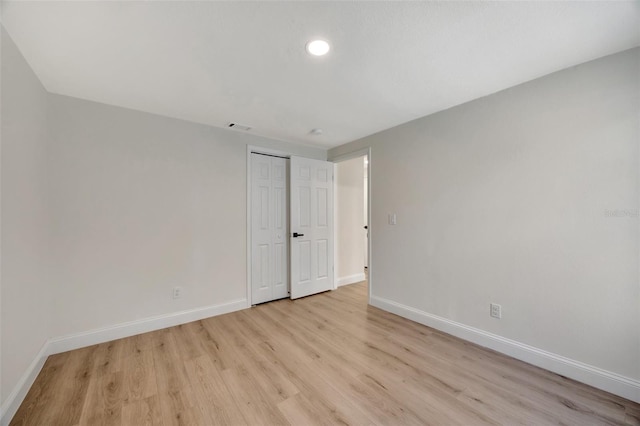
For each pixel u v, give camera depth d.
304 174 3.74
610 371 1.70
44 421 1.47
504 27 1.45
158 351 2.22
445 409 1.56
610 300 1.70
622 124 1.66
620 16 1.36
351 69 1.87
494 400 1.63
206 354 2.17
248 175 3.29
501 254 2.20
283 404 1.60
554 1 1.27
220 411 1.55
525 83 2.06
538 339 2.00
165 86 2.11
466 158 2.42
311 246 3.81
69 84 2.06
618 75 1.68
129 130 2.53
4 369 1.45
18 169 1.64
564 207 1.88
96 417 1.49
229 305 3.12
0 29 1.40
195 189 2.90
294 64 1.81
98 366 1.99
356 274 4.56
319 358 2.11
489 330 2.27
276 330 2.63
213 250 3.01
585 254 1.80
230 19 1.38
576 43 1.59
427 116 2.73
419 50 1.66
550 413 1.52
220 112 2.63
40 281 2.00
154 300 2.64
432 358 2.12
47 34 1.49
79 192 2.29
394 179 3.07
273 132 3.27
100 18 1.37
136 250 2.55
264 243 3.47
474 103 2.36
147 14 1.34
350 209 4.47
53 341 2.16
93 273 2.34
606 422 1.45
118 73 1.91
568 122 1.86
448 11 1.33
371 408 1.57
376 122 2.93
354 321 2.86
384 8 1.31
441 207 2.61
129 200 2.52
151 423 1.46
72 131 2.26
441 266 2.61
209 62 1.78
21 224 1.68
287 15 1.35
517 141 2.10
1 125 1.44
